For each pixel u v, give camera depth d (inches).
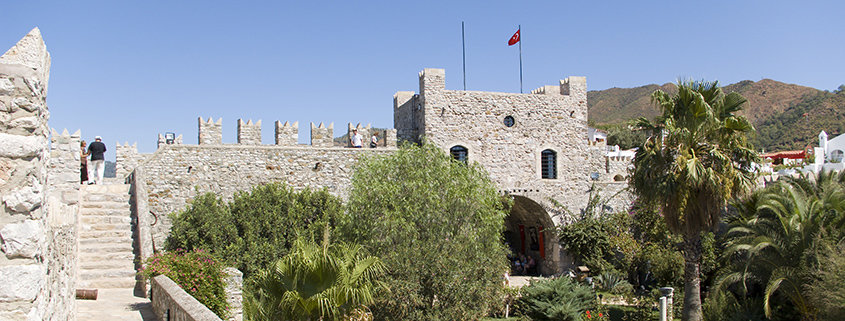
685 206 959.0
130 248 791.1
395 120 1615.4
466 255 912.3
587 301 1131.9
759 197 1140.5
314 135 1262.3
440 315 871.7
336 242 929.5
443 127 1376.7
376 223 892.0
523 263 1600.6
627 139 3353.8
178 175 1111.6
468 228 936.3
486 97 1416.1
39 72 267.6
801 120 4544.8
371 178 956.0
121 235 822.5
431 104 1371.8
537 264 1585.9
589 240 1412.4
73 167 842.2
